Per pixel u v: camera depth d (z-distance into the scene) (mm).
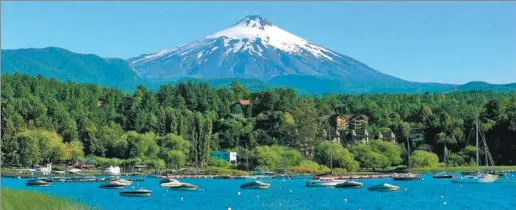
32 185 176500
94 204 121000
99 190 160875
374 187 160875
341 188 170250
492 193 150500
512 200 132250
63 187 171750
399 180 199500
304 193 154625
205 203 129500
